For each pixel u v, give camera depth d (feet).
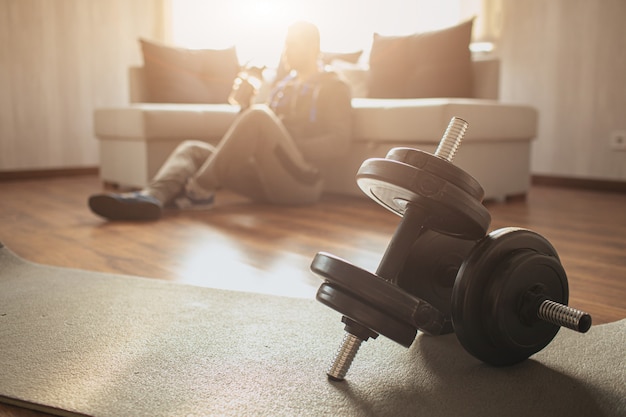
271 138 9.12
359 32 15.43
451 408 2.93
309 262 5.99
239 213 9.01
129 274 5.46
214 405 2.91
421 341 3.81
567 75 13.32
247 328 3.98
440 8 14.71
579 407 2.96
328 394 3.05
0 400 3.00
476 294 3.13
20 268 5.54
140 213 8.21
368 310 2.90
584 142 13.17
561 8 13.28
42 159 14.89
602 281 5.38
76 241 6.90
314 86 9.98
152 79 12.87
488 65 11.17
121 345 3.67
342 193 11.35
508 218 8.91
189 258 6.10
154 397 2.99
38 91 14.73
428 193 2.95
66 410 2.86
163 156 11.47
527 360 3.51
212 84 13.21
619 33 12.47
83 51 15.37
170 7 16.46
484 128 9.82
